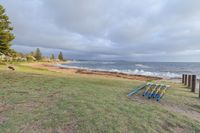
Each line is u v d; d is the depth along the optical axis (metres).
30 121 3.56
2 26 20.38
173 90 9.83
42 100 5.23
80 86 8.45
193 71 37.44
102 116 4.12
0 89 6.54
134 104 5.56
